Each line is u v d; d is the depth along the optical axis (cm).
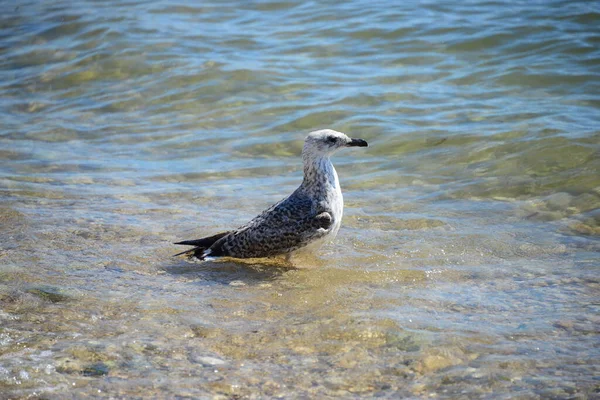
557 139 1494
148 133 1739
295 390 752
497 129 1583
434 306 944
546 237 1168
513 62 1942
